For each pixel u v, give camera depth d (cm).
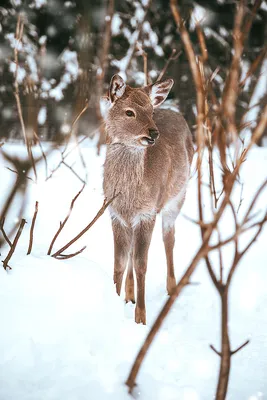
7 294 704
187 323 847
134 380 590
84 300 741
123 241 918
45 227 1126
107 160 907
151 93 930
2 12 2544
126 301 948
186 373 684
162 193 975
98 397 598
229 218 1214
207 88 564
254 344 772
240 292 955
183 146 1103
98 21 2527
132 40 2423
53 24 2694
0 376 621
